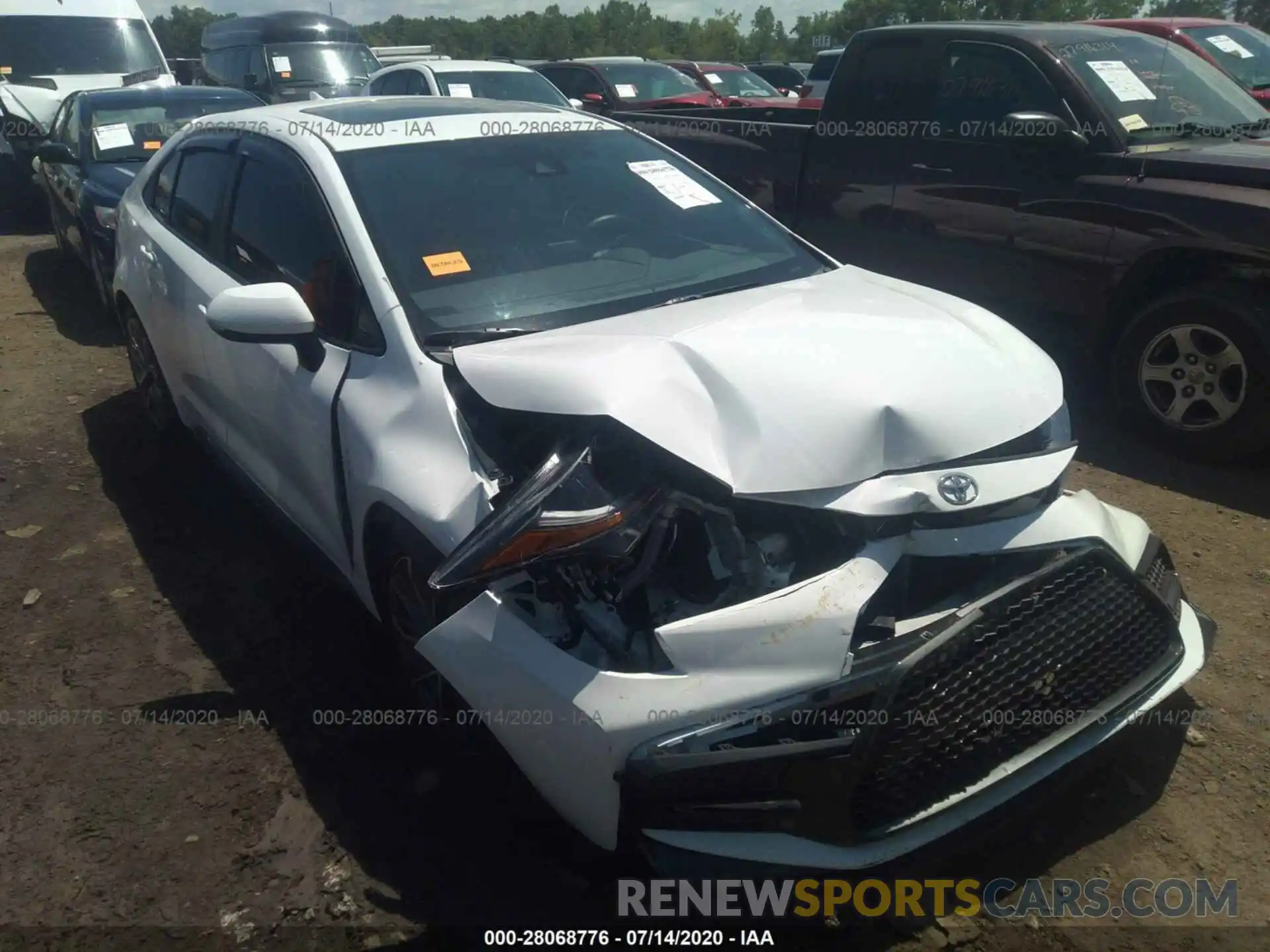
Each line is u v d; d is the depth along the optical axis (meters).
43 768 2.98
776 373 2.45
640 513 2.23
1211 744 2.93
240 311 2.95
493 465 2.55
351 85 15.12
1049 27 5.52
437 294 2.99
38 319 7.56
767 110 8.27
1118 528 2.63
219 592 3.88
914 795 2.21
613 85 13.18
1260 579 3.76
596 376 2.44
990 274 5.39
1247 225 4.34
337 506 3.05
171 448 5.14
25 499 4.68
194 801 2.84
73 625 3.69
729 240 3.54
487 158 3.53
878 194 5.79
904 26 5.73
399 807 2.79
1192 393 4.68
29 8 12.05
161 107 8.20
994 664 2.26
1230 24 7.54
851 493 2.29
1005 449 2.49
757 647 2.13
